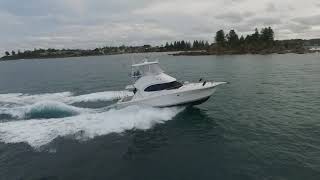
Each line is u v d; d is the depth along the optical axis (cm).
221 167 1338
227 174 1273
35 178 1300
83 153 1528
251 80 3956
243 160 1393
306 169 1273
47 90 3838
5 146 1619
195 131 1831
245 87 3353
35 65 12119
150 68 2269
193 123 1980
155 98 2142
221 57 10625
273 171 1273
